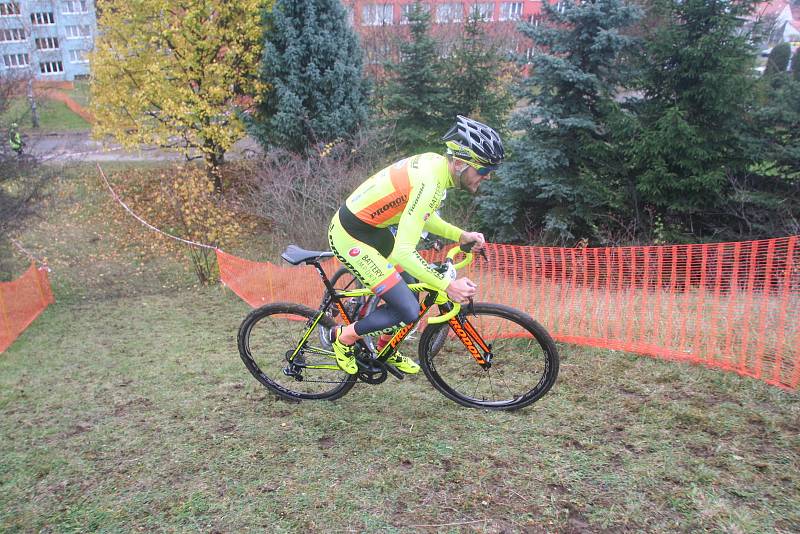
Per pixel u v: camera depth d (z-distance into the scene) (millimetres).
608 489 2371
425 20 11055
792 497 2242
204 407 3508
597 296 4742
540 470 2535
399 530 2207
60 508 2498
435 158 2680
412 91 11234
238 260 7488
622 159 8008
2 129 8352
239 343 3531
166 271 9672
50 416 3623
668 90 7730
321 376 3744
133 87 12312
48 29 26062
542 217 8414
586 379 3482
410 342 4348
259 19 11453
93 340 5746
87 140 18422
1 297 5910
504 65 14383
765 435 2695
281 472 2656
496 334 3912
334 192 8938
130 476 2727
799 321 3709
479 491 2414
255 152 12320
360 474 2598
